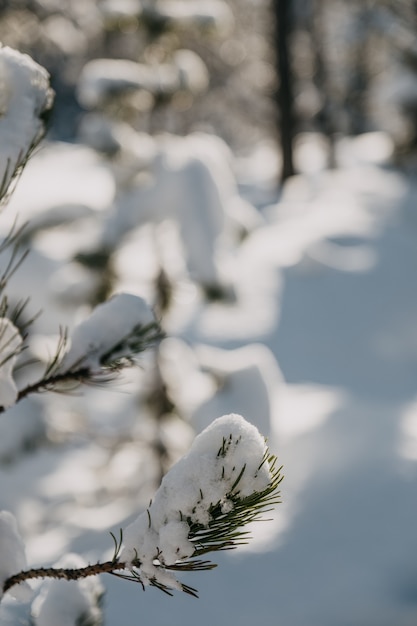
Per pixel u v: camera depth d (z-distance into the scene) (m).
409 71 22.48
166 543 1.40
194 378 7.77
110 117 7.36
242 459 1.43
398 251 17.33
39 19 16.83
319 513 7.84
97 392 10.59
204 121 27.73
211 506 1.42
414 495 8.08
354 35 25.69
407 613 6.28
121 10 7.34
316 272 16.14
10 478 8.66
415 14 23.02
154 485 8.02
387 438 9.24
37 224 7.11
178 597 6.63
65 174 21.28
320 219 19.09
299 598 6.58
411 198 21.03
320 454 8.84
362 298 15.48
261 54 24.39
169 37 7.64
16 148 1.57
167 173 7.15
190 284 7.58
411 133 23.41
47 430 7.83
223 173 7.48
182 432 7.89
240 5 23.48
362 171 24.53
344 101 27.69
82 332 1.89
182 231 7.15
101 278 7.15
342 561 7.02
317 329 14.52
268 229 18.77
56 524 8.09
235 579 6.88
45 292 8.83
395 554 7.14
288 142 23.34
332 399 10.72
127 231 7.08
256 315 14.78
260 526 7.66
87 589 2.31
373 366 13.52
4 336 1.76
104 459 8.52
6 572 1.69
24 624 2.29
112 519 7.95
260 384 7.52
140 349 1.90
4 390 1.77
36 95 1.61
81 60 19.11
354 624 6.17
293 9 23.64
